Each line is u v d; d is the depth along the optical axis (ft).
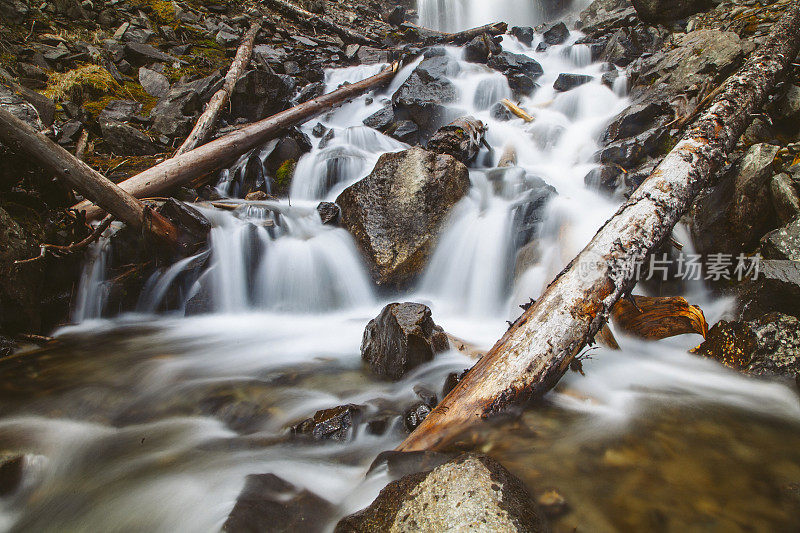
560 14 70.69
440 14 77.61
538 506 7.27
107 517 8.47
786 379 11.21
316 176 25.34
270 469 9.49
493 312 18.12
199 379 13.47
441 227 19.45
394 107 31.60
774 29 21.17
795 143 17.38
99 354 15.16
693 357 12.81
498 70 37.29
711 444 9.27
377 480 8.33
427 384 12.16
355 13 60.18
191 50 36.35
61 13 32.30
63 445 10.44
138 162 23.40
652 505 7.59
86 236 17.71
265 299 19.26
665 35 34.60
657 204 12.83
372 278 18.90
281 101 31.65
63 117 24.35
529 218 18.57
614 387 11.63
